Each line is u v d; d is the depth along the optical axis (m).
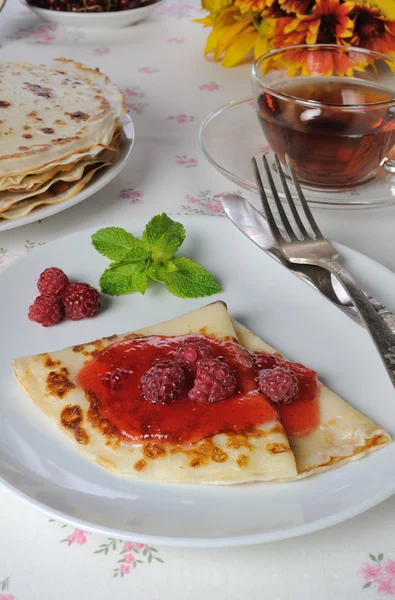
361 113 0.63
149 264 0.57
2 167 0.61
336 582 0.44
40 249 0.59
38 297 0.54
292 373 0.49
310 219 0.61
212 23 0.88
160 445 0.47
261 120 0.68
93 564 0.44
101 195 0.68
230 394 0.49
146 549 0.45
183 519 0.44
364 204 0.63
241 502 0.45
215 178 0.71
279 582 0.44
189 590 0.43
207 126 0.75
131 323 0.55
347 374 0.52
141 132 0.77
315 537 0.45
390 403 0.50
